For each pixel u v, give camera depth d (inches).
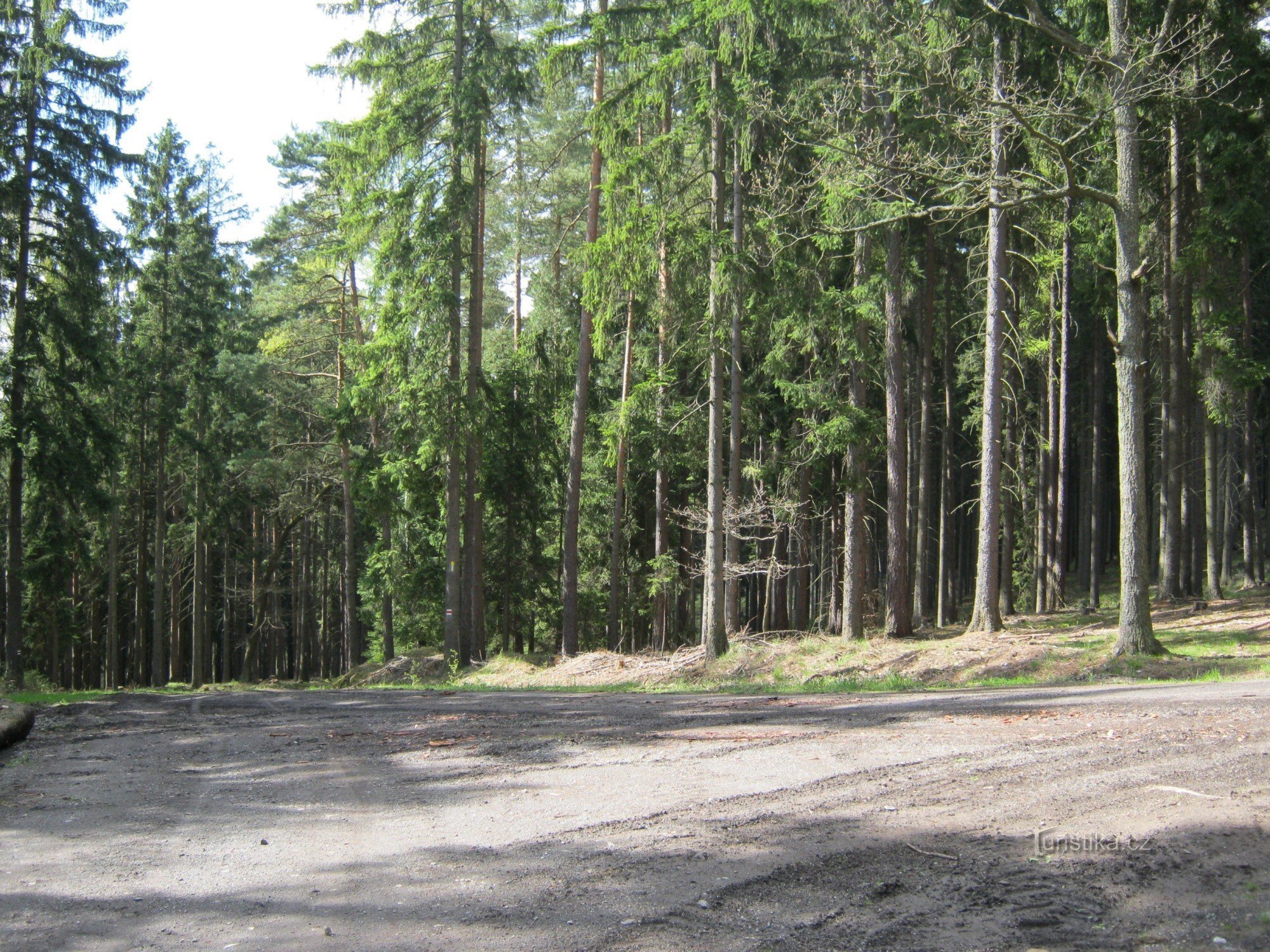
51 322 1025.5
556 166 1302.9
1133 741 296.4
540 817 246.5
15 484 1024.2
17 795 300.5
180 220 1392.7
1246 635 714.2
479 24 1005.8
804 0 756.6
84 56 1032.8
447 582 1058.7
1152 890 175.9
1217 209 792.9
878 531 1539.1
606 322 896.9
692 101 887.7
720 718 415.8
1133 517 630.5
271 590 1734.7
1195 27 743.1
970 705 414.6
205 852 227.3
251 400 1561.3
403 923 176.1
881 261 898.1
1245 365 813.2
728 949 158.7
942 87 721.0
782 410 1107.3
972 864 192.2
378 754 358.0
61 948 169.2
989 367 832.3
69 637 1627.7
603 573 1401.3
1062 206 898.7
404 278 1013.2
